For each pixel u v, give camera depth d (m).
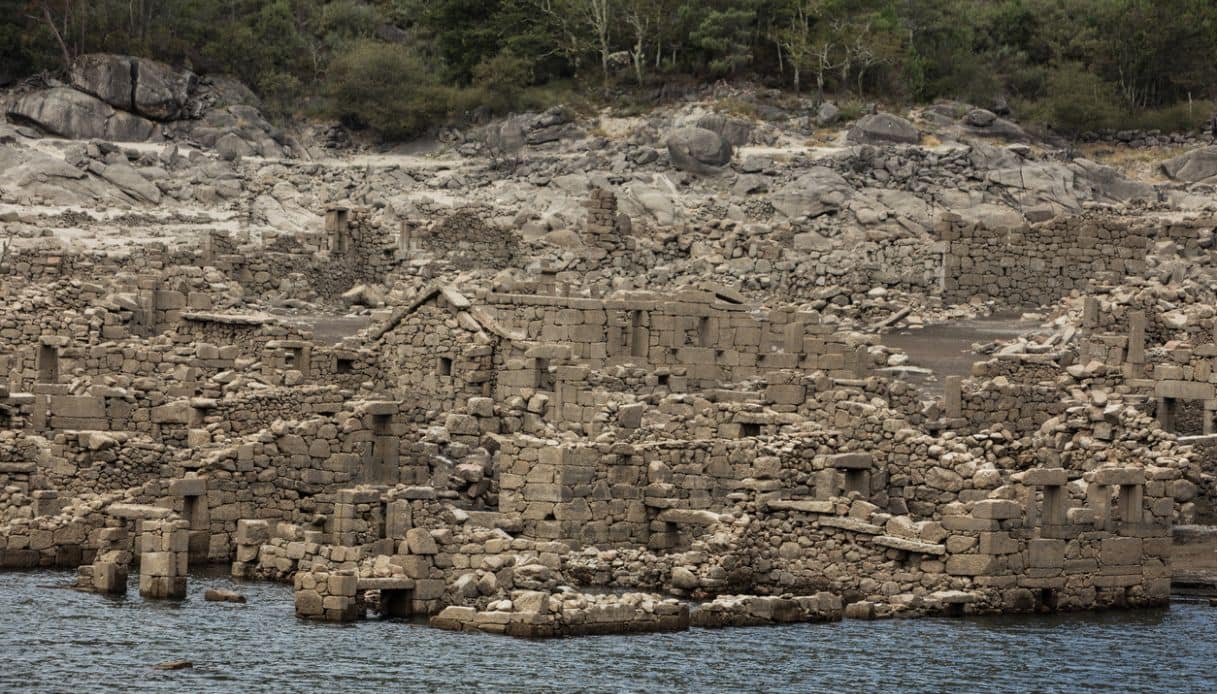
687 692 103.69
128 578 127.00
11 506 135.50
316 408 146.50
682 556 127.50
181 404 145.25
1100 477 129.00
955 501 128.50
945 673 109.81
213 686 102.19
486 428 151.75
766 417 140.25
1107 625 123.19
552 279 184.12
